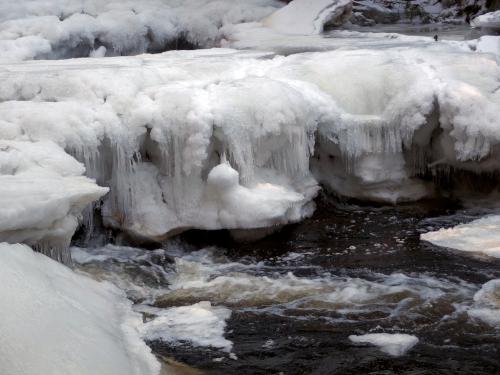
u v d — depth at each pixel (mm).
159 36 13055
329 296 6023
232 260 6938
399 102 8047
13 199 5195
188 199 7195
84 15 12414
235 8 13750
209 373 4785
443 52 9109
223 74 8492
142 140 7320
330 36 12391
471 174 8352
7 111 6980
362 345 5160
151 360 4676
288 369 4867
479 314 5598
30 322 4066
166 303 5941
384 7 17234
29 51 11203
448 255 6797
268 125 7324
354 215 8047
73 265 6203
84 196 5555
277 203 7082
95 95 7434
